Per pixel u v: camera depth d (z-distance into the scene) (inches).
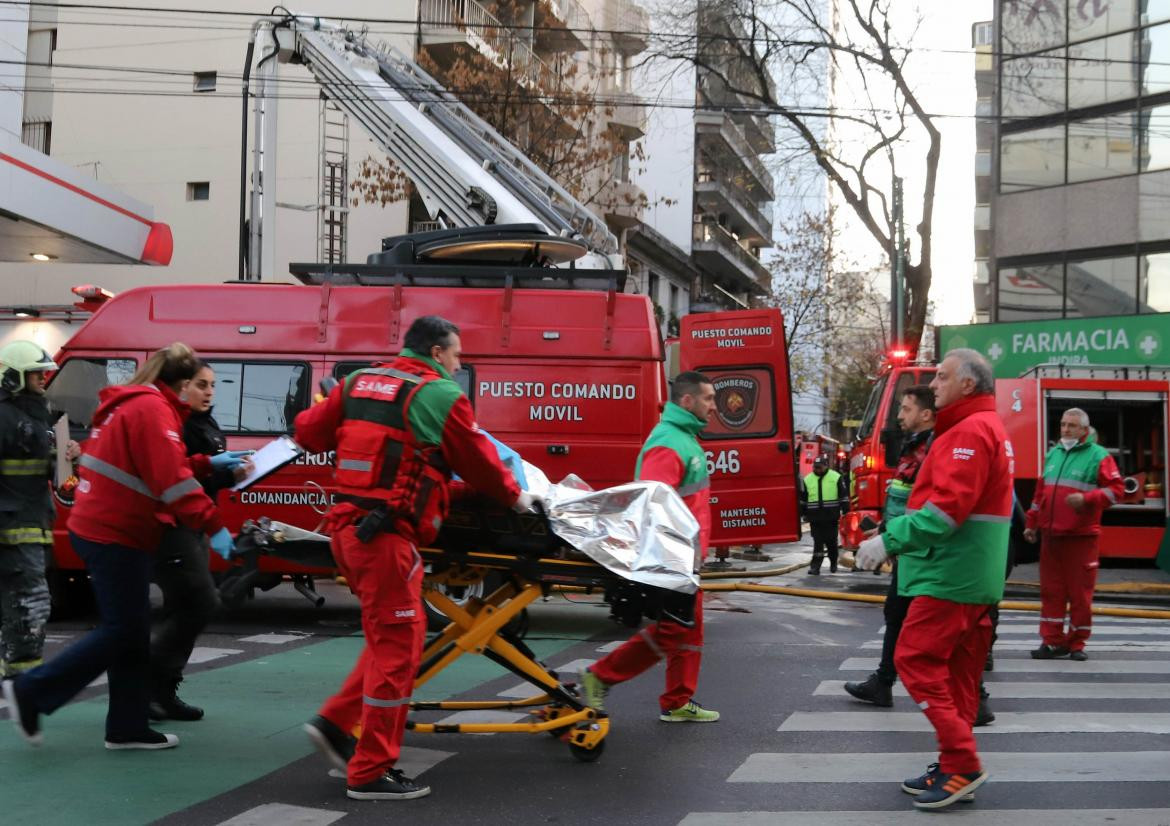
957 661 213.6
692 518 225.3
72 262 879.7
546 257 492.7
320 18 636.1
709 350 510.6
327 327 412.5
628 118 1439.5
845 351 2329.0
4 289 1135.6
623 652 232.5
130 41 1117.1
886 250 1066.7
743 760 231.3
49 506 268.5
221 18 1103.0
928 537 197.8
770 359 504.7
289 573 432.1
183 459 213.6
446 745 239.1
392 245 488.1
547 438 404.2
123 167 1115.3
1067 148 1075.9
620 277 424.5
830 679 327.0
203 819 184.5
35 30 1136.2
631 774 218.8
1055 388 674.2
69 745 229.9
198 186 1109.1
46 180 753.6
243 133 652.7
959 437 201.5
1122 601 609.9
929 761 231.6
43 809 188.4
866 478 671.8
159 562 234.8
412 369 201.0
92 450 218.4
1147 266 1025.5
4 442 257.4
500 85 1074.1
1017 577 693.3
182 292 419.8
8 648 261.0
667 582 214.5
